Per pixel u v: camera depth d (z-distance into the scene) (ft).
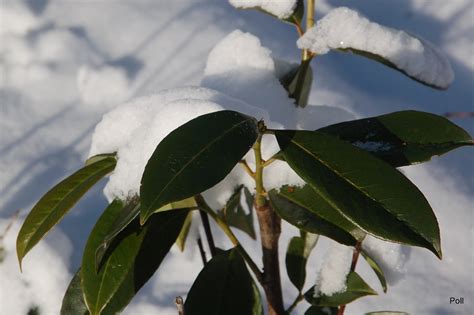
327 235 3.12
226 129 2.87
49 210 3.17
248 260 3.35
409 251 3.59
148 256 3.21
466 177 5.22
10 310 4.21
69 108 5.73
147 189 2.75
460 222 4.82
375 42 3.44
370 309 4.25
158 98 3.29
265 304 4.32
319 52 3.47
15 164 5.24
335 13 3.49
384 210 2.84
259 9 3.56
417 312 4.23
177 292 4.45
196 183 2.77
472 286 4.41
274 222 3.32
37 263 4.31
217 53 3.65
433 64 3.48
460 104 5.74
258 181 3.14
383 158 3.07
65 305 3.27
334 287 3.39
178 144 2.82
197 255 4.68
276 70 3.67
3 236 4.41
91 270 3.14
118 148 3.31
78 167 5.21
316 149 2.93
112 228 3.05
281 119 3.53
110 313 3.14
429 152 3.07
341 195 2.85
